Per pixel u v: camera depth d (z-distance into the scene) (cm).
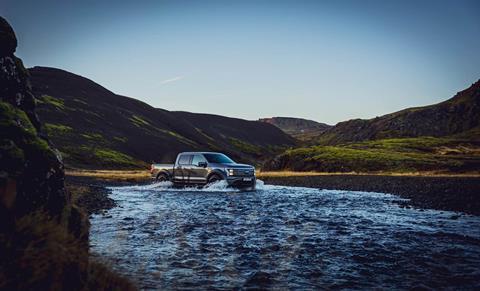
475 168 4897
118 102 16725
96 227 1015
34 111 691
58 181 555
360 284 559
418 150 10319
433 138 13325
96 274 466
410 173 4816
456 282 565
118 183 3272
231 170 2362
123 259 689
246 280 576
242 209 1422
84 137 10625
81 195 1711
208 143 17412
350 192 2312
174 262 671
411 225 1059
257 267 645
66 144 9469
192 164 2491
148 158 11188
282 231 964
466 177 3625
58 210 538
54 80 15912
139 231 959
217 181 2375
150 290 528
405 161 5681
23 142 513
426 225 1060
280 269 634
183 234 922
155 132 14188
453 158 6378
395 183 2930
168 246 793
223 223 1088
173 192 2247
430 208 1458
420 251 749
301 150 7300
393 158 5956
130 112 15725
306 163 6362
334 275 602
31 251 373
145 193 2175
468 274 602
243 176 2402
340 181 3369
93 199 1650
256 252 744
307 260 688
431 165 5278
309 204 1600
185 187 2512
